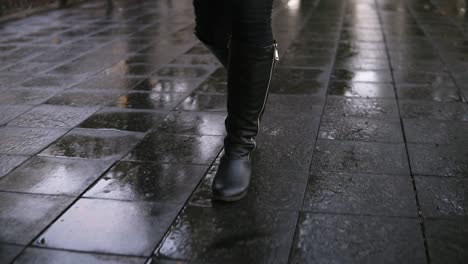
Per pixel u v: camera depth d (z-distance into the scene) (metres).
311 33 5.52
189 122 2.84
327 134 2.64
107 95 3.39
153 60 4.37
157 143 2.55
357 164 2.29
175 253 1.64
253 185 2.09
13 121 2.91
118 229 1.79
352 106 3.09
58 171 2.25
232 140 2.06
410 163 2.29
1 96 3.39
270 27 2.00
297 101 3.19
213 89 3.47
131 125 2.81
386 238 1.71
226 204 1.95
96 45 5.04
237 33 1.96
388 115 2.93
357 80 3.67
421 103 3.14
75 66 4.20
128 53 4.66
